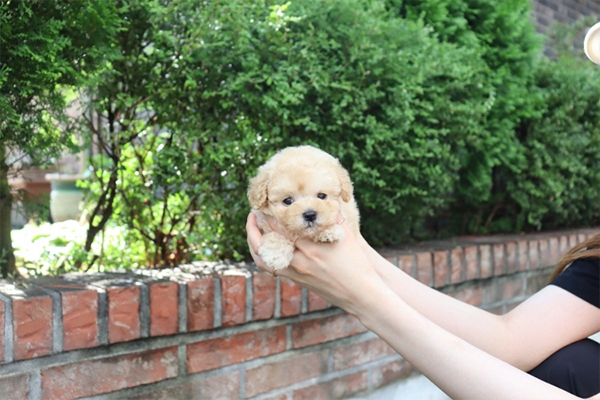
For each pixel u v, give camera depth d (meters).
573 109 2.41
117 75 1.54
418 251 1.73
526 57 2.37
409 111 1.62
